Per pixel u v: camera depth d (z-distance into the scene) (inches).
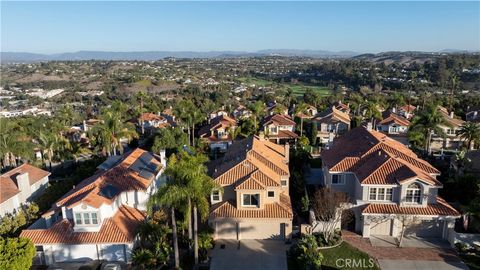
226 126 3260.3
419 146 2768.2
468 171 1941.4
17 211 1737.2
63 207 1381.6
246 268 1304.1
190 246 1353.3
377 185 1471.5
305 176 2110.0
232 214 1471.5
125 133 2650.1
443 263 1310.3
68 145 2940.5
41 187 2022.6
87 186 1483.8
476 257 1341.0
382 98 5251.0
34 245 1215.6
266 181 1519.4
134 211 1513.3
